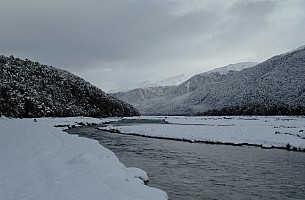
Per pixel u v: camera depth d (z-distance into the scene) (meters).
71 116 108.06
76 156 17.00
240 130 45.09
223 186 15.26
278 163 21.86
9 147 21.31
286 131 40.91
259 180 16.52
